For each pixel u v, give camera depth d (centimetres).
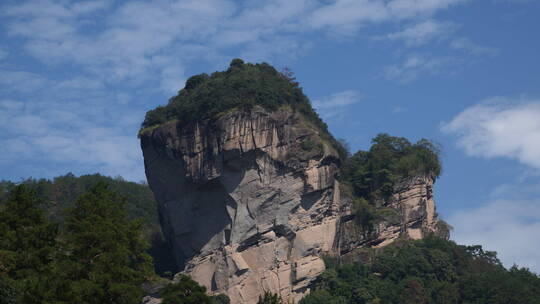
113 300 8669
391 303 15188
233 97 15675
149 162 16300
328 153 16175
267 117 15662
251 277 15262
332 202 16362
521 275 16250
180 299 9169
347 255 16538
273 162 15638
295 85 16938
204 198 15725
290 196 15725
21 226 9400
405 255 16300
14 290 8144
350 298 15275
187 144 15762
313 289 15688
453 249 16712
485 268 16500
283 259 15600
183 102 16188
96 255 9238
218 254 15412
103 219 9744
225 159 15350
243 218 15400
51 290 8175
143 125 16625
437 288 15612
